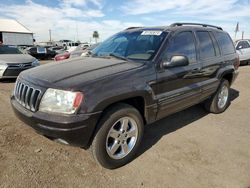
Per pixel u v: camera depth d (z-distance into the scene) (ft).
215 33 17.20
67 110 9.20
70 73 10.48
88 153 11.84
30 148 12.04
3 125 14.53
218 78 16.78
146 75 11.25
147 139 13.71
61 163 10.93
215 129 15.42
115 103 10.52
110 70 10.72
